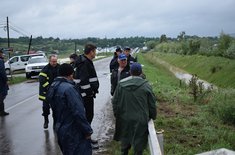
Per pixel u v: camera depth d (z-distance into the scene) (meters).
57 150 8.43
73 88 5.58
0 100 12.77
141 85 6.12
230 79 25.34
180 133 9.48
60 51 128.62
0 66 12.41
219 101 12.06
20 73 39.88
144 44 145.75
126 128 6.19
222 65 30.06
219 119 11.28
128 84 6.14
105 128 10.36
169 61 53.97
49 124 11.20
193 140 8.91
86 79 7.86
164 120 10.65
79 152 5.54
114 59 10.88
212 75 29.80
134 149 6.09
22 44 121.00
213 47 42.16
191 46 49.09
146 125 6.05
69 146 5.52
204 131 9.67
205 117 11.37
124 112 6.18
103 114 12.50
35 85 24.91
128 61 9.95
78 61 7.94
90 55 7.97
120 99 6.23
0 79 12.55
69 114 5.52
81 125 5.50
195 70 36.47
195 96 14.94
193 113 12.17
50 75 10.03
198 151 7.88
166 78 30.61
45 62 32.06
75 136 5.52
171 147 8.16
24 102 16.45
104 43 148.50
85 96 7.88
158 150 4.62
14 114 13.27
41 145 8.88
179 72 39.66
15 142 9.27
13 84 26.31
